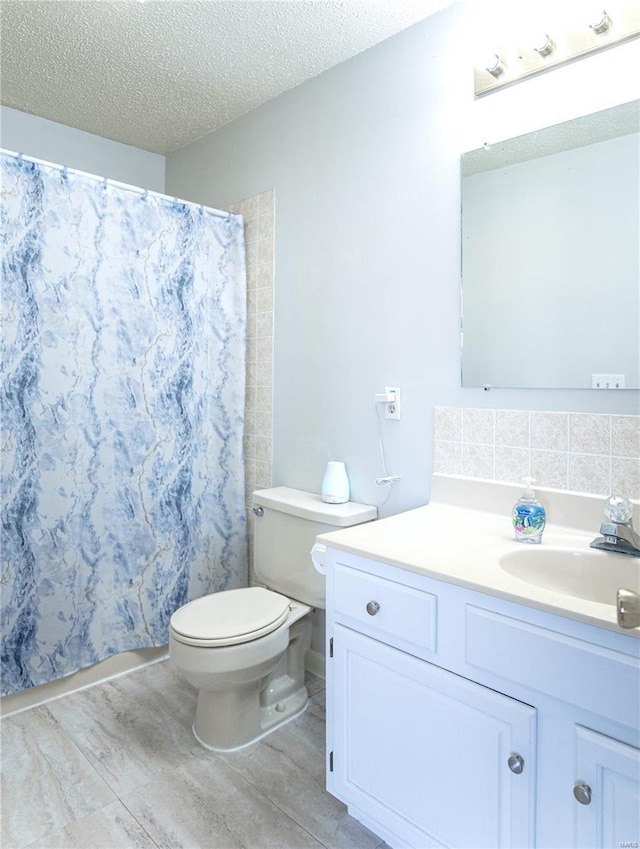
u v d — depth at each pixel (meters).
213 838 1.41
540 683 1.02
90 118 2.52
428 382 1.80
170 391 2.25
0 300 1.81
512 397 1.60
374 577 1.31
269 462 2.41
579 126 1.46
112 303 2.07
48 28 1.85
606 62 1.41
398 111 1.86
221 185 2.61
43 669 1.97
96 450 2.06
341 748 1.41
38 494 1.92
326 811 1.50
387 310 1.91
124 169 2.80
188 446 2.32
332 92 2.08
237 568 2.52
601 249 1.42
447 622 1.16
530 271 1.55
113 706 1.99
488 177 1.63
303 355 2.23
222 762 1.70
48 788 1.57
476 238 1.66
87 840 1.40
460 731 1.14
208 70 2.11
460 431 1.71
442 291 1.75
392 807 1.29
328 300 2.12
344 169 2.04
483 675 1.11
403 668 1.25
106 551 2.11
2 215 1.80
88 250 2.00
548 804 1.02
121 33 1.88
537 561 1.32
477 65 1.62
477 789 1.12
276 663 1.80
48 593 1.97
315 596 1.94
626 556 1.26
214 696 1.76
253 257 2.45
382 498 1.95
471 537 1.41
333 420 2.12
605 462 1.42
